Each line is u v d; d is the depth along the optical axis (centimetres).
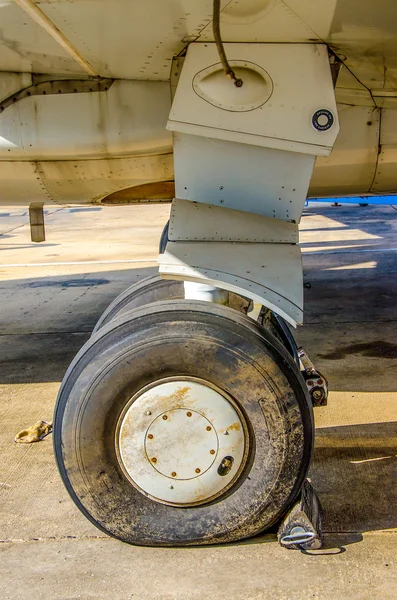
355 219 1019
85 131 305
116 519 221
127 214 1199
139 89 299
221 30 227
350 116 326
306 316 510
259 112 235
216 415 213
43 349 458
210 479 216
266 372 210
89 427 214
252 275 228
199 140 243
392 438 301
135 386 213
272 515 218
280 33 227
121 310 303
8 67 298
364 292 573
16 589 212
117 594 207
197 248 235
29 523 249
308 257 737
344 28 223
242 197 248
